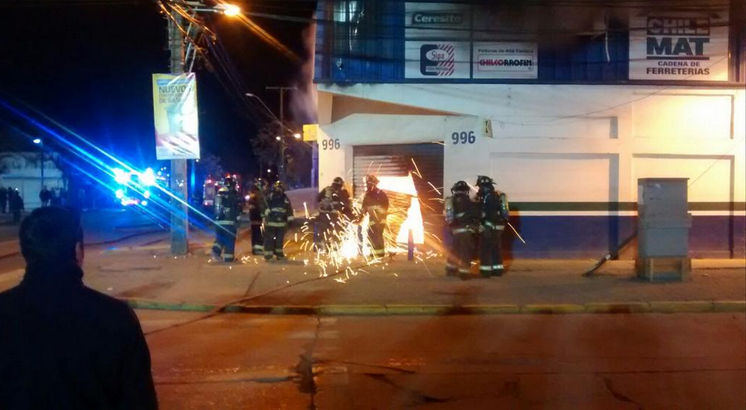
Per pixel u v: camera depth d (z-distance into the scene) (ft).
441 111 61.41
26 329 9.16
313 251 68.69
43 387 9.05
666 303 42.93
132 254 66.74
